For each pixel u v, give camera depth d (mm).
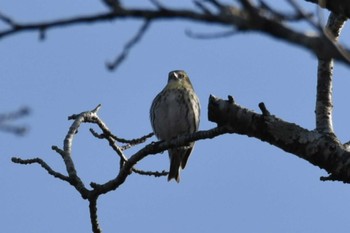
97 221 12320
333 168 8758
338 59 3936
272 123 9070
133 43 4594
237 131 9430
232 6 4012
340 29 9492
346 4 5230
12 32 4262
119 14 4109
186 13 4020
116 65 4750
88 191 12094
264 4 3990
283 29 3955
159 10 4047
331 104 9719
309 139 8891
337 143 8828
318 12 4020
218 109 9508
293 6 3994
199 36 4375
